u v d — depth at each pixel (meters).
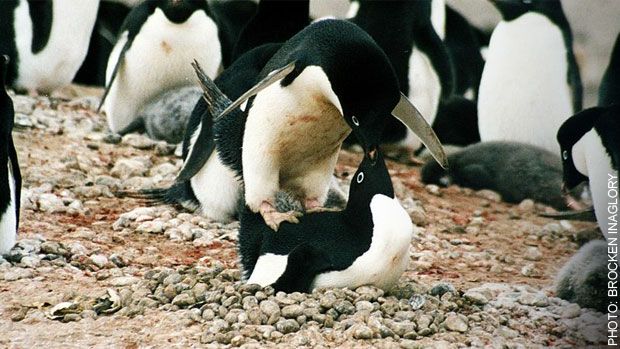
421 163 18.64
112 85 17.50
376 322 9.10
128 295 9.95
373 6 18.34
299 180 10.98
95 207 13.54
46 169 14.61
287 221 9.97
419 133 10.31
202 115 13.36
